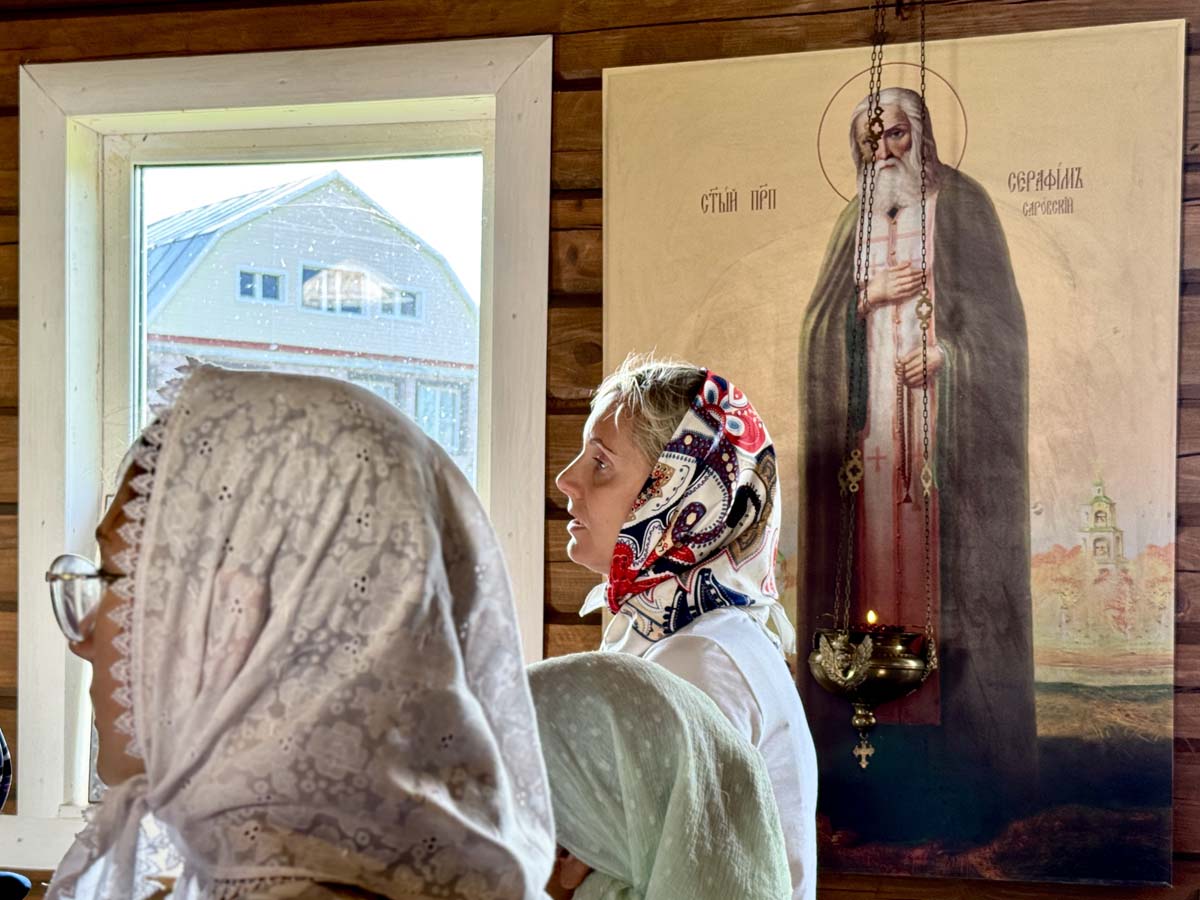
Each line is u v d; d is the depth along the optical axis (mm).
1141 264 1959
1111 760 1949
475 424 2312
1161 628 1938
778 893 1066
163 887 821
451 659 755
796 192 2092
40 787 2312
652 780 1038
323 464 749
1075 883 1963
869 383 2055
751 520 1456
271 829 702
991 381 2008
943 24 2055
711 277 2119
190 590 743
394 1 2264
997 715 1987
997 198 2014
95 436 2387
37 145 2348
